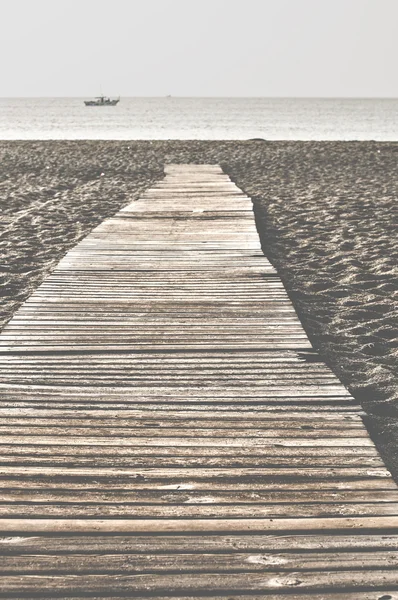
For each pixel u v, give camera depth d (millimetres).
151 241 7992
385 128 62219
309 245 8727
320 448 3148
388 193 12969
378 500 2701
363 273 7270
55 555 2375
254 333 4820
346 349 5129
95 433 3305
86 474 2908
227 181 14164
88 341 4652
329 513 2613
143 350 4496
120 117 96938
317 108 160500
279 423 3422
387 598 2184
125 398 3736
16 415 3502
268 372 4113
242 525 2537
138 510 2639
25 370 4145
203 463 3010
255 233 8453
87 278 6305
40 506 2660
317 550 2398
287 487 2805
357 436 3275
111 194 13305
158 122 77500
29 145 25547
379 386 4398
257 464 2998
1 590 2217
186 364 4254
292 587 2232
